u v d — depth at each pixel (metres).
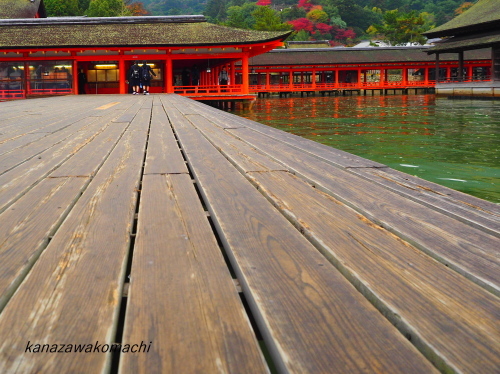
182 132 6.58
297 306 1.46
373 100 38.44
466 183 6.32
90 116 9.65
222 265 1.82
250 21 115.00
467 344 1.23
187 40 28.30
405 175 3.57
